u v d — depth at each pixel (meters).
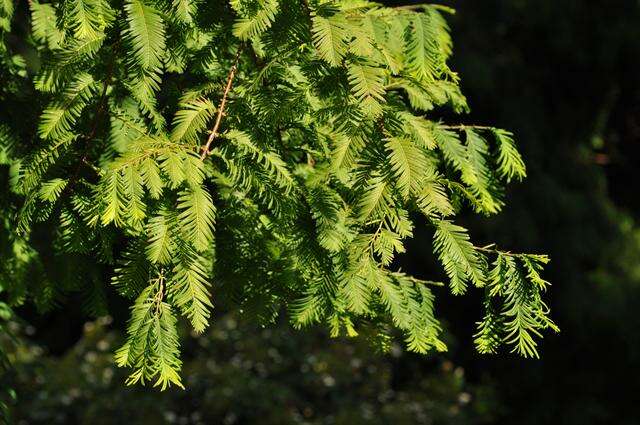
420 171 2.84
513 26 10.26
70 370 7.86
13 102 3.18
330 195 2.97
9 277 3.28
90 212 2.87
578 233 9.92
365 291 2.93
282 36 2.94
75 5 2.92
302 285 3.05
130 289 2.91
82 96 2.98
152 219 2.86
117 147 3.05
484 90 9.45
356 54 2.88
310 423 7.88
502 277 2.93
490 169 3.08
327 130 3.03
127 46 2.95
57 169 3.00
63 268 3.25
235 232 3.07
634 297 9.98
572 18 10.20
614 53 10.28
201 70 3.02
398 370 9.32
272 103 2.92
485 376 9.62
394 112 2.92
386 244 2.90
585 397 9.76
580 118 10.66
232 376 8.03
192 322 2.85
